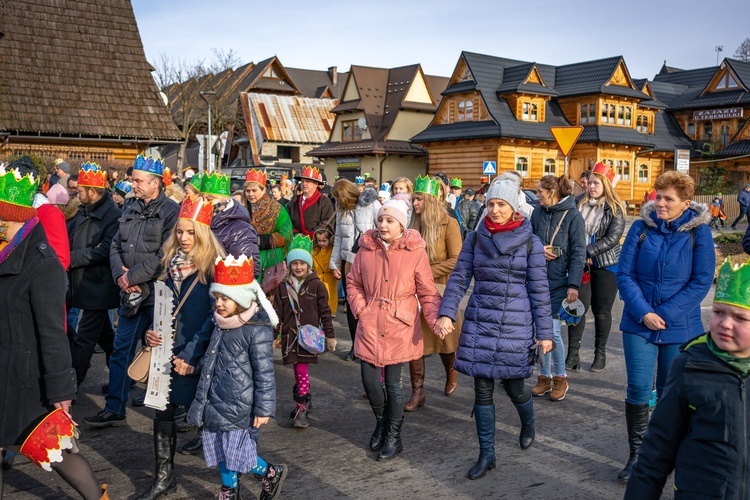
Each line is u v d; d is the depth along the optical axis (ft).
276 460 16.83
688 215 15.44
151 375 14.40
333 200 42.98
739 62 158.71
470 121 133.08
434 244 20.94
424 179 21.31
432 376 24.57
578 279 21.25
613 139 133.18
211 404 13.47
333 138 157.28
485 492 15.10
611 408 20.99
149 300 18.31
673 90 170.50
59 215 17.84
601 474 16.11
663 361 15.56
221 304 13.33
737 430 8.46
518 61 140.36
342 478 15.79
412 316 17.04
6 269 11.43
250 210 28.27
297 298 19.45
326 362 26.35
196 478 15.78
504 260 16.08
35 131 74.95
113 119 79.56
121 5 86.48
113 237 19.66
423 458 17.01
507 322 16.02
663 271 15.31
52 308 11.60
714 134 156.25
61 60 80.33
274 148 160.35
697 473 8.66
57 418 11.64
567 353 26.89
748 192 103.04
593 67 139.44
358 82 150.00
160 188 18.94
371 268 17.34
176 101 168.04
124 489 15.12
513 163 129.08
